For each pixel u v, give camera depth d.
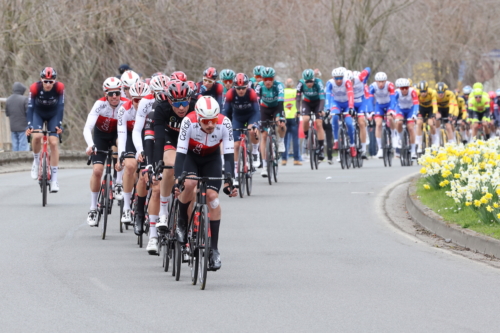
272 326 14.00
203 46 72.19
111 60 69.56
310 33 87.44
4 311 15.06
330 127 50.81
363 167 49.06
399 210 29.42
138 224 22.62
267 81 37.56
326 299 16.09
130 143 24.28
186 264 20.45
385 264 19.89
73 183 39.81
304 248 22.27
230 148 18.23
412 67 98.12
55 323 14.20
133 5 67.06
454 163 30.31
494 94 69.50
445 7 93.06
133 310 15.21
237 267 19.69
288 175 42.97
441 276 18.39
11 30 62.44
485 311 15.05
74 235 24.66
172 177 19.59
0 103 48.91
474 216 24.23
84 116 70.12
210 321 14.36
